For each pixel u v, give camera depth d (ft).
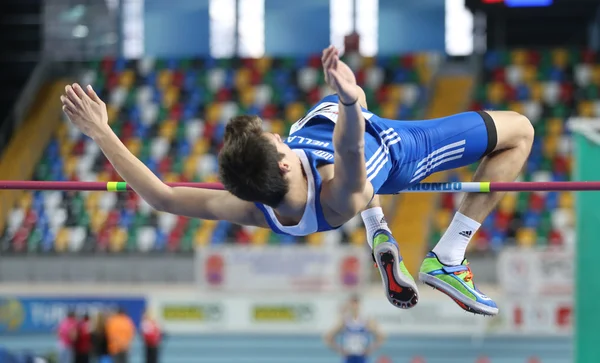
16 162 85.25
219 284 66.33
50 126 88.43
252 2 96.78
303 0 95.71
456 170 77.61
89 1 94.48
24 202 83.15
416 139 15.98
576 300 28.17
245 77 89.92
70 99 14.98
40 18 93.97
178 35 96.53
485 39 91.25
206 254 66.49
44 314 66.49
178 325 65.51
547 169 79.61
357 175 13.39
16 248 78.28
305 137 15.02
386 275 16.69
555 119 83.30
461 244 17.40
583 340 27.84
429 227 76.74
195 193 15.05
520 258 60.54
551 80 86.02
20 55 94.38
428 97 85.87
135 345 65.51
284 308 65.26
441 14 92.68
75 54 94.12
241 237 78.33
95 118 15.06
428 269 17.37
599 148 26.86
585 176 27.45
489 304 17.13
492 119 16.71
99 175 83.82
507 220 76.84
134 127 87.56
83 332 51.29
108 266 76.48
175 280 75.72
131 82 91.20
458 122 16.48
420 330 62.69
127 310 65.57
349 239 76.95
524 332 60.64
